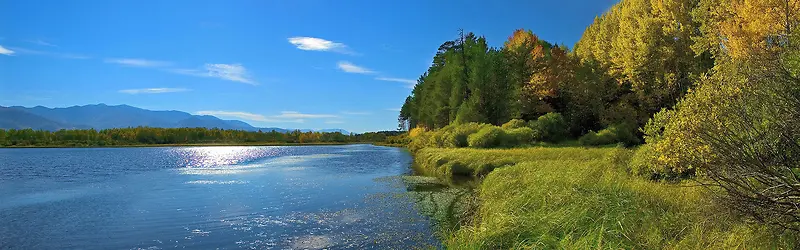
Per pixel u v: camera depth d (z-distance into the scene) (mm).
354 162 35531
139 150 74375
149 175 24953
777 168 4785
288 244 9195
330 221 11281
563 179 11570
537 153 23250
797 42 6867
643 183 10469
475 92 43094
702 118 6430
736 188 5117
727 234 5457
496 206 10266
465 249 7219
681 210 7348
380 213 12164
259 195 16141
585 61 42750
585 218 7418
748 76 5766
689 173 10797
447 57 57875
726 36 20641
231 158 45531
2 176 24594
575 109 41062
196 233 10297
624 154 15914
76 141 94875
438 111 54375
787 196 4633
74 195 16688
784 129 4781
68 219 12078
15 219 12094
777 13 15898
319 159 41062
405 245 8852
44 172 27234
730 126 5531
